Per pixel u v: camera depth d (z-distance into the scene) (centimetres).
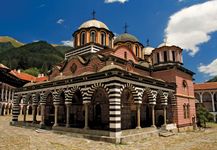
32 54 14925
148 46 4462
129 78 2095
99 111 2744
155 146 1736
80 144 1733
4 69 5369
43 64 12669
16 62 12644
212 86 6550
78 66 2908
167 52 3406
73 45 3572
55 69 3328
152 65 3547
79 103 2742
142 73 3098
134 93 2191
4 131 2481
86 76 2198
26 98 3070
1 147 1551
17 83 6250
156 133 2338
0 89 5206
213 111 6328
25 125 2928
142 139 2055
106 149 1559
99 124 2641
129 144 1783
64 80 2464
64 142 1814
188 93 3297
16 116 3197
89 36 3316
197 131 3041
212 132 2980
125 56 2980
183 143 1942
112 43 3572
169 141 2025
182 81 3181
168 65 3109
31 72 11100
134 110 2758
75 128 2188
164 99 2669
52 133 2334
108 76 1969
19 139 1914
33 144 1695
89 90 2144
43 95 2747
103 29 3369
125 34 3769
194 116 3322
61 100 3061
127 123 2623
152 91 2453
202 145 1852
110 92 1920
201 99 6588
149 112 3052
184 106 3123
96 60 2694
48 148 1560
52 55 15775
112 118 1859
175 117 2889
